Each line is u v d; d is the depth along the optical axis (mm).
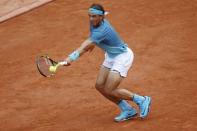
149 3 47281
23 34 43125
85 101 29766
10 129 27109
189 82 31125
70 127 26234
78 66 35344
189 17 43469
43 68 24359
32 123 27578
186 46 37562
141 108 25750
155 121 25781
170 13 44656
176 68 33656
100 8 23297
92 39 23734
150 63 34875
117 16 44781
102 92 25625
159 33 40438
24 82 33688
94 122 26531
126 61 24812
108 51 24734
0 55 39031
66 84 32656
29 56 38219
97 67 35031
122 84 31656
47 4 49594
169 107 27531
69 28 43281
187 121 25516
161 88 30578
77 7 48031
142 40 39281
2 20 46812
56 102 30125
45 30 43438
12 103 30703
